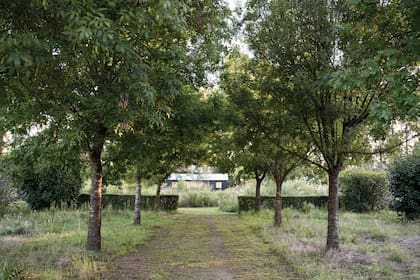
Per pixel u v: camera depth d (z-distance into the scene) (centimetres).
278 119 871
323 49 761
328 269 657
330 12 749
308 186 2623
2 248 794
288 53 788
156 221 1597
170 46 649
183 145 1149
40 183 1773
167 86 593
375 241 1003
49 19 399
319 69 778
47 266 645
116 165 1159
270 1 840
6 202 1349
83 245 872
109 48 400
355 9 688
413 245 912
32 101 615
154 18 429
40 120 639
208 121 970
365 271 654
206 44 777
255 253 859
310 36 778
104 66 544
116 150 991
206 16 705
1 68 353
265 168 1455
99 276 609
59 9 364
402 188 1459
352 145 803
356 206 1964
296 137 918
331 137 820
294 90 803
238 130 1017
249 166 1527
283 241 952
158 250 897
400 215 1517
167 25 481
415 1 441
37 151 854
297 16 788
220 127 1023
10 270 555
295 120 850
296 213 1847
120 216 1703
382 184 1972
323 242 941
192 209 2678
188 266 715
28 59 333
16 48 333
